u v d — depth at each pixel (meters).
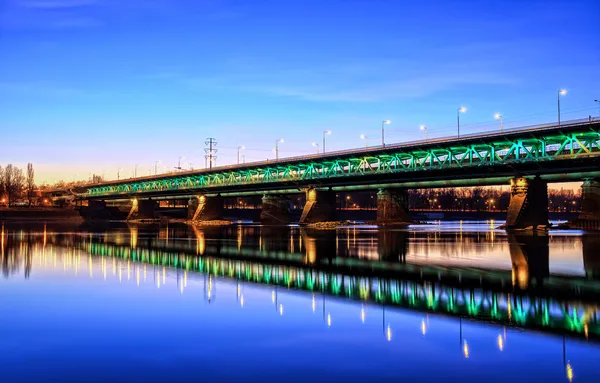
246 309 27.94
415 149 111.50
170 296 32.00
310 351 20.00
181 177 193.25
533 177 96.50
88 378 17.19
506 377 17.11
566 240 74.06
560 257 52.97
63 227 146.12
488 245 68.88
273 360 18.92
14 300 30.69
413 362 18.66
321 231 110.94
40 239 89.31
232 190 172.38
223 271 44.41
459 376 17.22
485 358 19.08
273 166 150.38
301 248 68.00
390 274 42.16
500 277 39.97
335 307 28.38
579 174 90.44
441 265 48.12
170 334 22.58
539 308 28.03
